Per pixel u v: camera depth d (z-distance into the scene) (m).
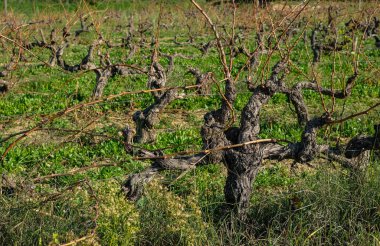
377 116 19.17
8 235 9.03
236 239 9.57
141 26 39.16
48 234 8.97
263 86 10.31
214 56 34.25
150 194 10.23
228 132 10.51
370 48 37.12
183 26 49.75
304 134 10.57
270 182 13.06
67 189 9.72
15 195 9.76
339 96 13.81
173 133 17.81
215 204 10.98
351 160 11.04
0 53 28.02
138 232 9.48
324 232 9.82
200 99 21.77
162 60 33.00
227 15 37.25
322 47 29.11
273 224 10.12
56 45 30.42
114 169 14.23
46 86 24.92
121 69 25.47
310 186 10.77
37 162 14.81
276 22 12.36
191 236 9.30
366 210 10.16
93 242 8.29
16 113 20.77
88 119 19.62
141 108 21.56
